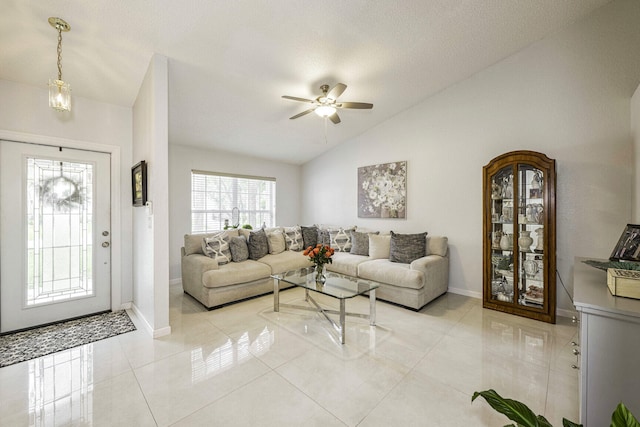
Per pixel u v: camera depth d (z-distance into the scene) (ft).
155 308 8.25
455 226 12.44
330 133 15.61
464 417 5.15
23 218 8.87
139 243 9.72
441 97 12.70
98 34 7.18
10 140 8.59
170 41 7.76
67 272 9.66
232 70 9.43
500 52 10.44
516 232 9.87
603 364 3.73
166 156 8.38
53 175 9.39
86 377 6.35
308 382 6.17
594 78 9.09
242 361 7.00
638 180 7.93
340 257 13.67
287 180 19.36
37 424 4.97
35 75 8.38
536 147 10.21
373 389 5.95
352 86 11.53
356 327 9.05
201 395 5.74
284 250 14.73
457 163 12.30
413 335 8.46
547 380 6.23
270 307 10.85
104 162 10.34
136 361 6.99
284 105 12.07
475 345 7.83
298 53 8.99
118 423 4.99
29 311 8.95
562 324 9.16
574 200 9.48
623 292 4.11
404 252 12.19
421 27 8.57
